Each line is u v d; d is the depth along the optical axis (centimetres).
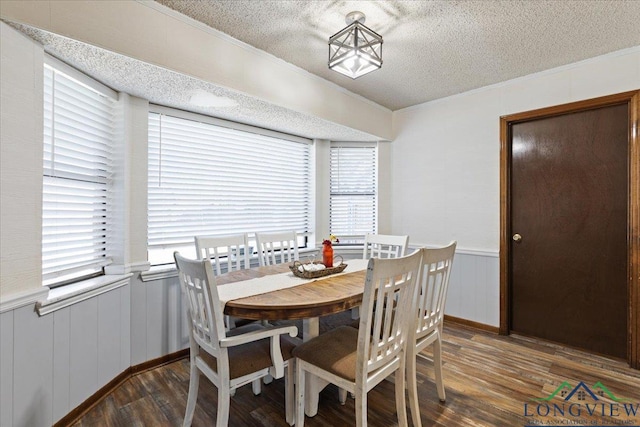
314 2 177
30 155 145
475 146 305
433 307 179
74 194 186
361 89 306
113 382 197
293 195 348
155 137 242
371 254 294
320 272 202
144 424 166
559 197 263
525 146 280
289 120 284
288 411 166
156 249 243
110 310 196
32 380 144
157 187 244
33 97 147
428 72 268
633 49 226
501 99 288
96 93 200
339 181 380
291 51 232
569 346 259
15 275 138
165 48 180
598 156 246
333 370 144
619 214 237
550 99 262
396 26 199
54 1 142
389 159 373
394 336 148
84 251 194
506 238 286
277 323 234
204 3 178
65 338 162
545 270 271
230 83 211
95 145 201
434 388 202
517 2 175
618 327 237
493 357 243
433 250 163
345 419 171
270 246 285
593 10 182
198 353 162
